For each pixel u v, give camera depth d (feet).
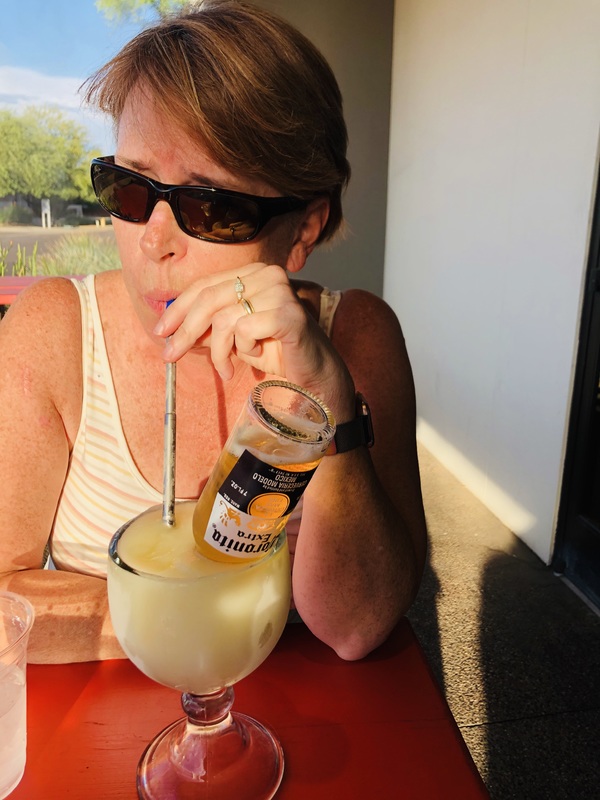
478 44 10.04
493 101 9.64
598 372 7.52
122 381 3.28
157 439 3.35
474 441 10.84
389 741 2.27
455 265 11.37
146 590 1.76
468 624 7.32
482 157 10.11
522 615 7.51
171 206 2.61
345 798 2.05
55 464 3.23
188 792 1.99
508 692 6.27
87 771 2.13
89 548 3.38
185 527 2.01
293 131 2.69
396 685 2.56
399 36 13.94
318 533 2.76
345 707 2.43
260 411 1.66
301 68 2.74
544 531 8.64
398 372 3.70
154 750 2.17
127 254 2.80
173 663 1.83
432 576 8.32
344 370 2.52
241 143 2.56
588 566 7.88
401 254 14.43
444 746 2.25
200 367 3.18
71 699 2.45
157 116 2.54
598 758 5.51
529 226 8.75
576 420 7.94
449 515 10.16
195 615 1.76
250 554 1.80
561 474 8.23
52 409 3.21
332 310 3.83
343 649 2.74
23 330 3.21
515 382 9.30
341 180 3.27
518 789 5.21
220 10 2.74
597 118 7.16
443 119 11.64
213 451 3.39
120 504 3.35
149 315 2.91
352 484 2.71
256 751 2.15
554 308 8.22
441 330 12.17
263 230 2.83
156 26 2.75
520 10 8.68
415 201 13.35
